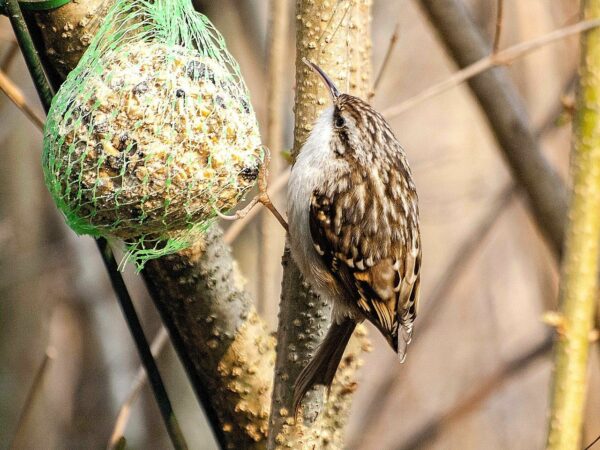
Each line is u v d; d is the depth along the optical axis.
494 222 11.50
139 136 5.73
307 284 6.54
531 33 11.10
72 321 12.01
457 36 8.41
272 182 8.12
